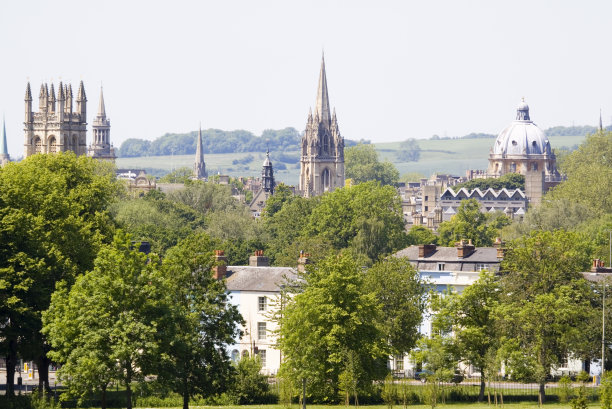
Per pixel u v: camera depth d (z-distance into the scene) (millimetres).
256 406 197375
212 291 184000
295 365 194000
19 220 192625
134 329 166500
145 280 170500
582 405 180500
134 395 197250
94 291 168625
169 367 171500
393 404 199375
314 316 197875
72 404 194625
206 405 199500
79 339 168375
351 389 193875
